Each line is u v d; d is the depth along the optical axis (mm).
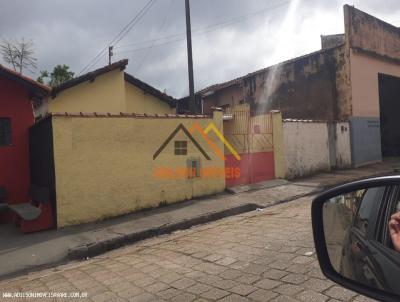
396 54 20250
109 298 4805
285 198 10625
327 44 22844
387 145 23078
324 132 15406
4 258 6855
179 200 10273
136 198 9492
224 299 4395
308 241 6109
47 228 8445
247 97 20750
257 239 6660
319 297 4160
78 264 6637
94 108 13633
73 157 8625
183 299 4527
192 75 14961
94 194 8875
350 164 16906
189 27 15039
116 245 7543
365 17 18000
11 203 10211
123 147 9305
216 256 6000
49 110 12898
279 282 4676
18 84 10453
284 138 13477
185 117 10414
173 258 6191
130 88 15828
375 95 18453
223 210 9375
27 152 10547
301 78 18516
